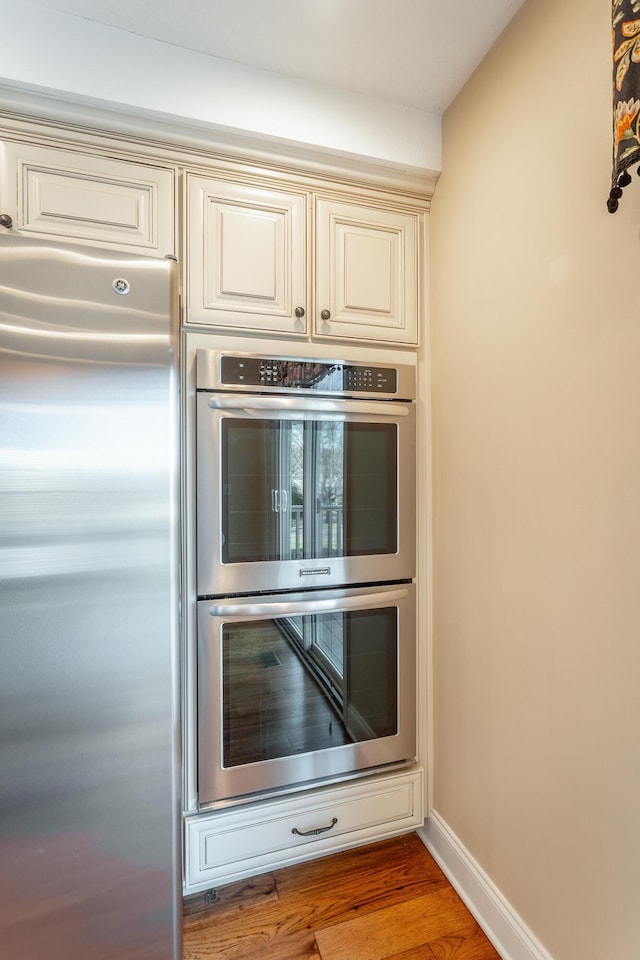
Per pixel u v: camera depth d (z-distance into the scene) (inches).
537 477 42.5
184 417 51.2
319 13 45.2
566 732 39.1
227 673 51.4
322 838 55.2
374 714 57.7
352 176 56.6
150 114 48.3
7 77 43.8
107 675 34.8
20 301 32.8
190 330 51.5
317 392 54.9
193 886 50.1
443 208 57.9
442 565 58.3
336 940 47.9
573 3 38.1
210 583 50.8
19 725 32.7
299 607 53.3
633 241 33.1
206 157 51.7
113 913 34.9
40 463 33.2
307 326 55.4
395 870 57.1
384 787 58.0
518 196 44.7
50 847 33.4
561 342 39.6
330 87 54.1
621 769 34.1
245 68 51.1
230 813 51.4
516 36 44.9
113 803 35.0
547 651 41.3
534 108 42.5
